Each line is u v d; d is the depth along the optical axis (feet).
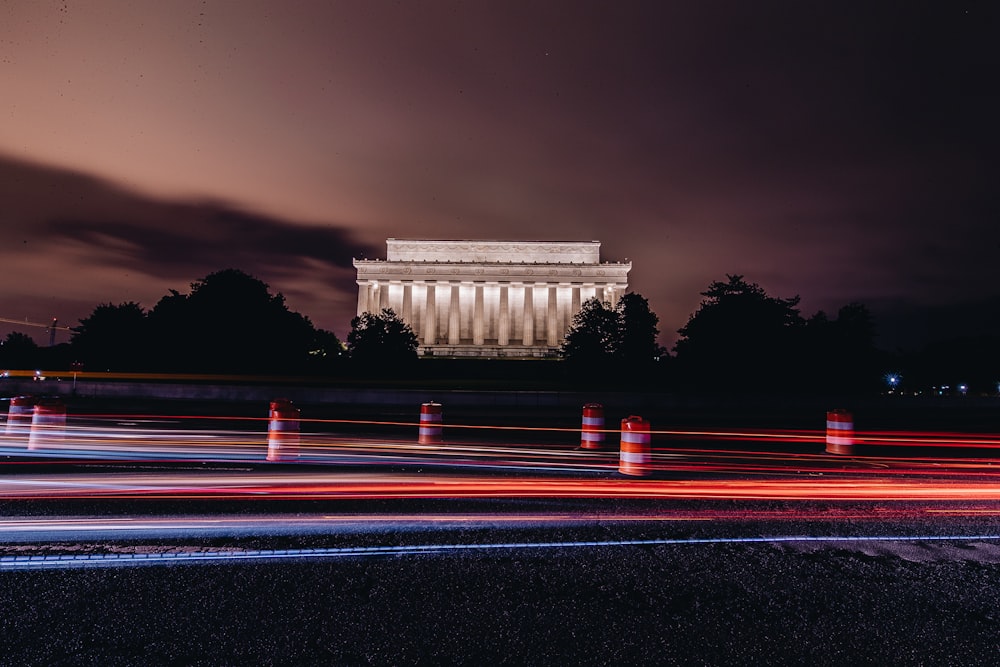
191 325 195.83
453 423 90.94
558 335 346.54
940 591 18.38
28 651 13.87
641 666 13.64
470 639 14.84
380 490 33.04
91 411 100.83
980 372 219.82
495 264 347.56
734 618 16.30
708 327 170.50
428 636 14.97
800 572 19.95
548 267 347.36
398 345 204.74
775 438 74.33
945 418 115.14
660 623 15.93
